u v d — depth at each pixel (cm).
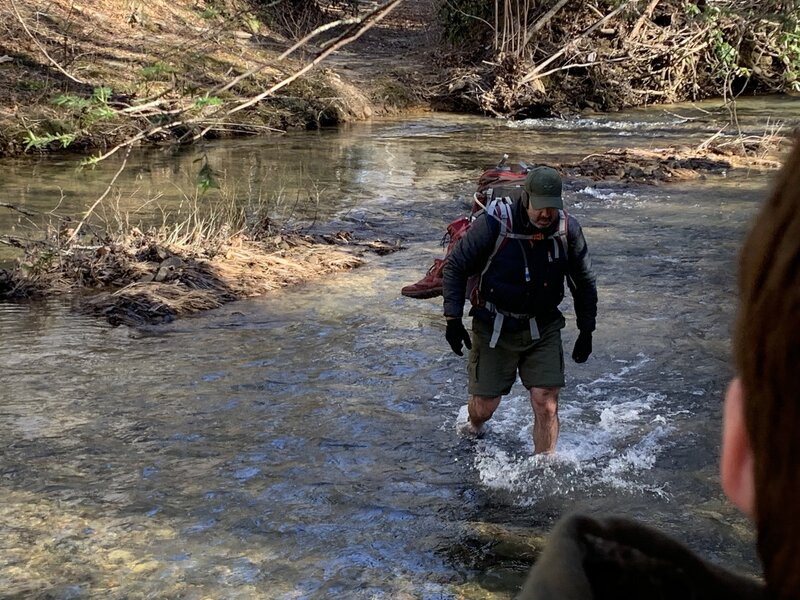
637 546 59
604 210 1241
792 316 42
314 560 417
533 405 518
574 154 1714
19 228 1074
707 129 2041
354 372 657
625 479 499
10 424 560
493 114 2339
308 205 1265
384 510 466
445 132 2036
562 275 498
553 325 509
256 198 1302
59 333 738
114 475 497
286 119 2002
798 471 42
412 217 1209
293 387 628
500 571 411
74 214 1162
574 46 2394
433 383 639
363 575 405
